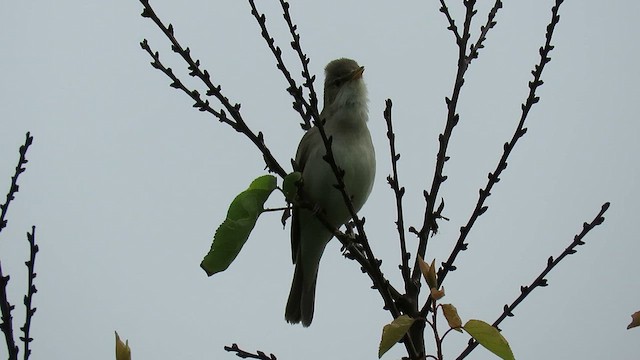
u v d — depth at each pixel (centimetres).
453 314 758
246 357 894
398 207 923
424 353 873
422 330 880
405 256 914
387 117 920
